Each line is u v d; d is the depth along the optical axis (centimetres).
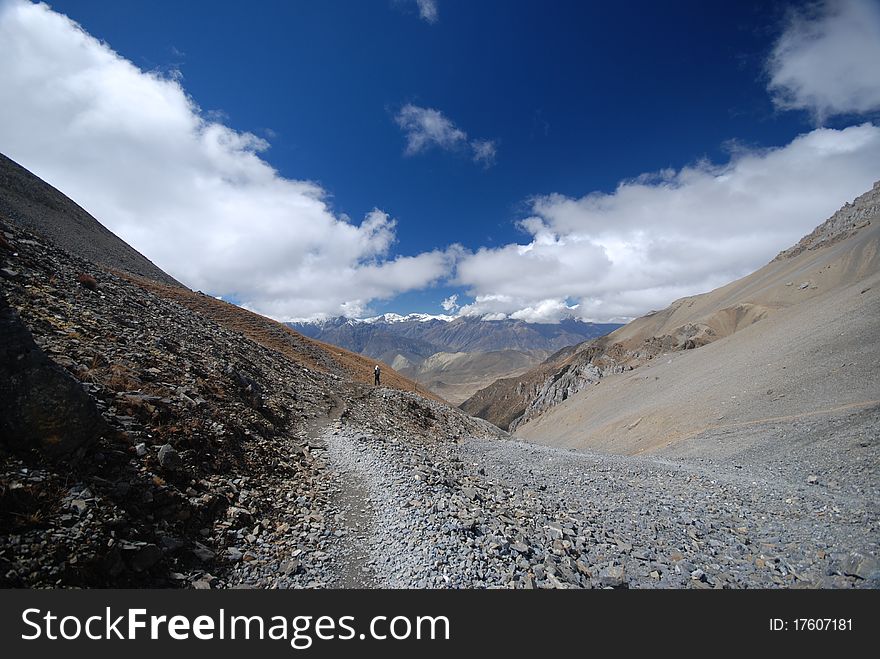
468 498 1565
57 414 923
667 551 1413
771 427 3934
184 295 5444
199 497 1119
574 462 2961
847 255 18000
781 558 1379
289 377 3116
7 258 1838
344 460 1803
